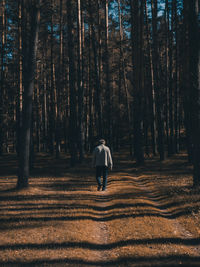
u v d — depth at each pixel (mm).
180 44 25141
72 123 20594
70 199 9195
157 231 5949
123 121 41781
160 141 22500
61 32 28594
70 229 6062
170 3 26188
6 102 32312
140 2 22141
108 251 5102
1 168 21297
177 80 27250
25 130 11039
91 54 33000
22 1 19312
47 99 42562
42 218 6895
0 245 5168
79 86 22016
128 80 43844
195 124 10742
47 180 13836
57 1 29078
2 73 29500
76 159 20391
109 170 18500
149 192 10875
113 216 7188
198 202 8062
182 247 5113
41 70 36188
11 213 7391
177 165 18625
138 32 22094
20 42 21219
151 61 26266
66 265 4312
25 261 4453
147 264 4305
